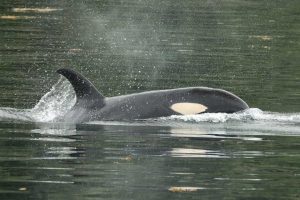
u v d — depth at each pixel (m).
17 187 45.09
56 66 94.94
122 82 86.88
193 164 50.53
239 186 45.88
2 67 92.75
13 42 111.44
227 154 53.38
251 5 165.50
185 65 97.81
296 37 122.88
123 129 61.34
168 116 65.00
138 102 66.06
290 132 60.81
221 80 87.62
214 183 46.44
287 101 74.94
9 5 152.25
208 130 60.97
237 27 132.62
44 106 70.12
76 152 53.59
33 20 134.62
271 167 50.22
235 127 62.22
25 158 51.69
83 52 107.06
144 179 47.03
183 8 158.88
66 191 44.44
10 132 60.12
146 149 54.56
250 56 105.06
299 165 50.72
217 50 109.88
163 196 43.66
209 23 137.25
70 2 162.75
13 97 75.19
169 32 126.81
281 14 151.38
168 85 85.00
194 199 43.19
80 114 65.88
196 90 66.62
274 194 44.44
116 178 47.12
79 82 67.19
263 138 58.56
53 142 56.56
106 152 53.56
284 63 100.19
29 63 96.06
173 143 56.34
